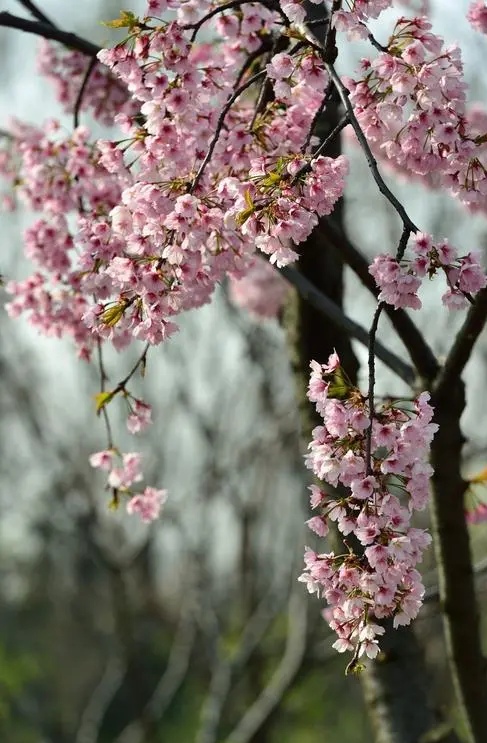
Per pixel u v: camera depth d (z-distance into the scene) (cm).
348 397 403
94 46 609
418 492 374
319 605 1310
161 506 613
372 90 441
